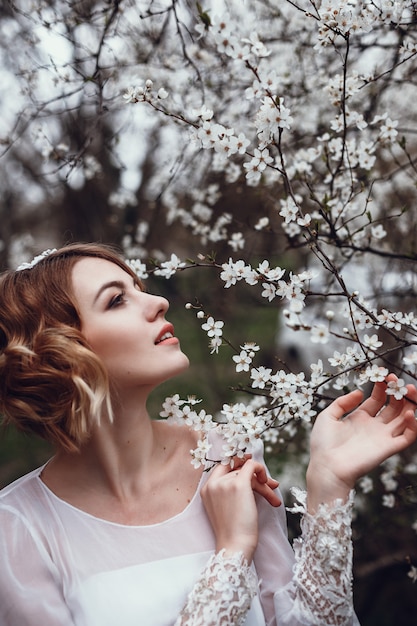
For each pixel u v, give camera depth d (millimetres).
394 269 2596
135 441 1346
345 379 1364
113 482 1340
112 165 3434
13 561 1255
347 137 2393
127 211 3807
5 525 1292
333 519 1209
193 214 2826
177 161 2279
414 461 2637
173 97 2367
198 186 2977
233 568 1171
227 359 4586
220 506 1268
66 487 1352
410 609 3104
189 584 1237
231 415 1283
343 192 1985
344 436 1261
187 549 1280
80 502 1335
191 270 4129
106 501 1339
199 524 1321
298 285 1286
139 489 1350
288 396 1316
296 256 3070
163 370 1297
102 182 3783
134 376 1301
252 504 1243
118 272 1371
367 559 2922
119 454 1341
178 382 4676
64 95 2053
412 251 2061
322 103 2564
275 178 2125
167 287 4180
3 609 1229
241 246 2324
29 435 1378
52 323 1325
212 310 4152
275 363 4004
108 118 3037
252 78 2318
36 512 1320
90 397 1240
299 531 2865
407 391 1221
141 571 1245
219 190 2826
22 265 1456
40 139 2207
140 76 2453
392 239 2699
